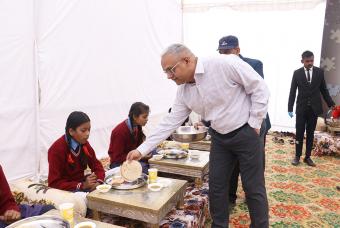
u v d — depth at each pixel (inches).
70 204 67.9
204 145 141.0
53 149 95.0
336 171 165.2
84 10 158.4
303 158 187.5
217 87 75.4
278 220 111.2
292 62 245.0
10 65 125.5
